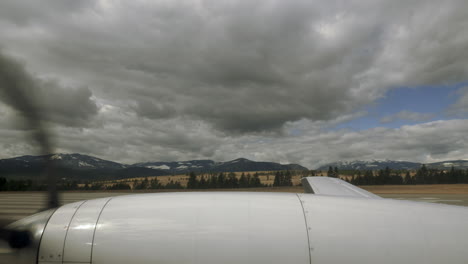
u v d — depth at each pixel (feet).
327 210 8.25
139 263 7.53
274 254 7.47
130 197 9.07
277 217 7.97
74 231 7.99
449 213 8.36
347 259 7.47
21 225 8.39
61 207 8.72
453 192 124.67
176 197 8.75
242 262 7.43
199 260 7.45
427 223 7.99
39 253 7.93
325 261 7.46
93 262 7.71
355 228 7.83
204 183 246.06
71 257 7.80
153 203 8.46
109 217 8.14
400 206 8.58
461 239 7.70
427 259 7.49
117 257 7.61
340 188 12.69
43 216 8.47
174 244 7.57
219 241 7.55
